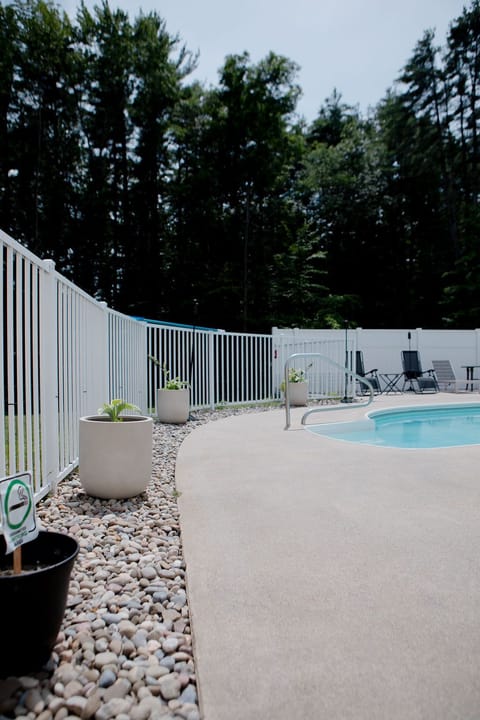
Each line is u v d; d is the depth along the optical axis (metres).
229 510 2.88
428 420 8.52
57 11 16.38
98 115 17.64
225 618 1.66
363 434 6.92
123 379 5.88
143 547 2.41
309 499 3.11
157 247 18.67
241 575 2.00
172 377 8.18
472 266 18.52
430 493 3.24
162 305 18.88
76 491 3.37
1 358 2.38
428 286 21.47
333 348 11.17
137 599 1.86
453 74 19.97
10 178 15.97
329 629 1.59
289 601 1.78
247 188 18.44
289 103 18.36
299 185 20.78
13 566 1.57
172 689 1.33
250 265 18.78
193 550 2.27
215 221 18.42
